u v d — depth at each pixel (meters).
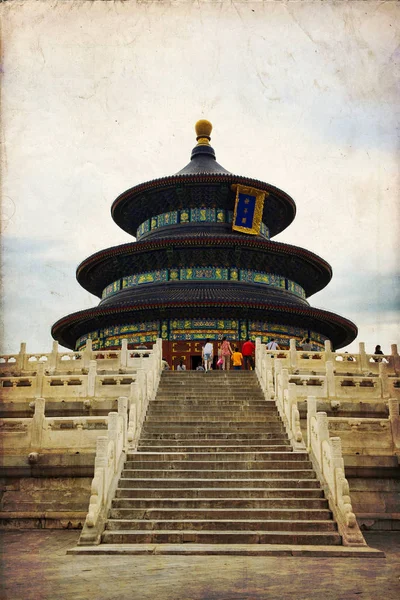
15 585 11.44
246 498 19.16
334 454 18.61
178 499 18.89
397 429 22.17
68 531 20.23
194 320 54.31
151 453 22.03
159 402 28.67
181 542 16.89
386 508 21.14
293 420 23.59
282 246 58.12
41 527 20.78
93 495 17.52
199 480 20.05
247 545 16.48
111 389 27.34
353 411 26.39
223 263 58.94
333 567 13.69
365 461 21.38
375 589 11.16
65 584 11.51
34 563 14.10
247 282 58.81
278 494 19.33
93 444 21.72
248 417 26.73
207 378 34.03
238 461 21.44
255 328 54.84
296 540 16.77
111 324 57.25
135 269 60.81
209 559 14.77
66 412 27.16
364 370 34.34
